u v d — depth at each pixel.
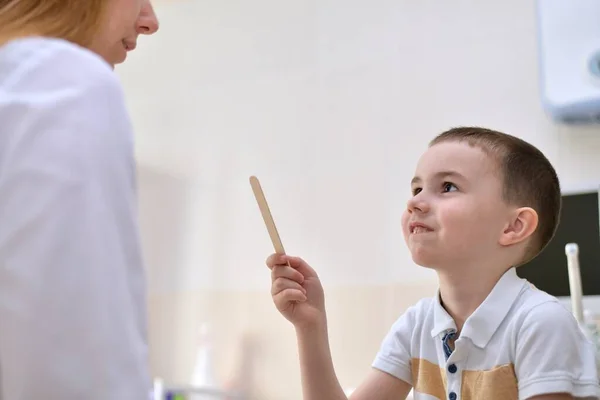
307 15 2.00
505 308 0.84
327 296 1.77
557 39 1.51
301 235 1.86
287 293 0.92
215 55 2.15
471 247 0.86
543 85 1.51
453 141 0.93
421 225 0.89
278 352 1.81
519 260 0.91
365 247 1.74
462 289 0.88
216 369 1.90
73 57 0.58
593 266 1.40
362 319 1.70
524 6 1.66
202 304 1.98
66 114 0.53
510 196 0.89
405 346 0.95
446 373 0.85
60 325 0.48
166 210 2.12
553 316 0.80
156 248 2.11
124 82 2.30
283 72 2.01
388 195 1.74
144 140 2.22
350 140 1.84
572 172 1.50
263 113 2.01
